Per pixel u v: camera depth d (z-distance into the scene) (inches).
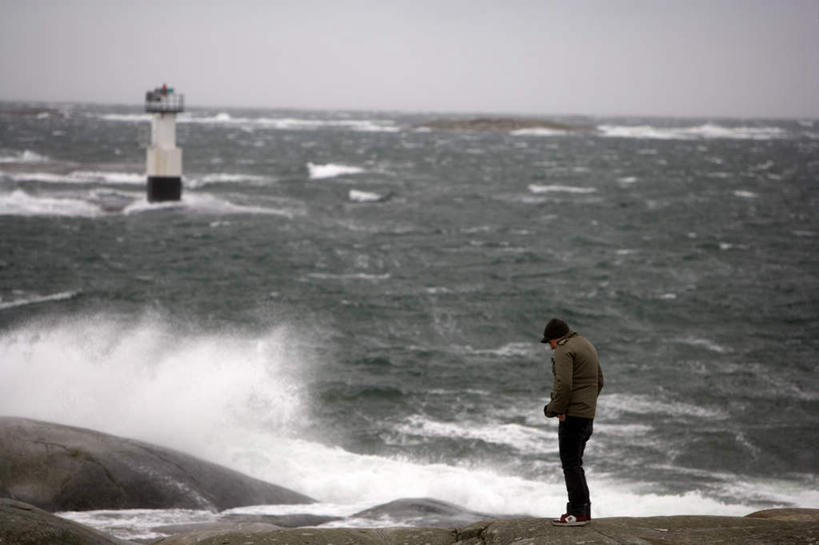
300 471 2132.1
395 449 2401.6
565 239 6998.0
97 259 5438.0
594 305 4512.8
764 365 3368.6
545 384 3088.1
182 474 1656.0
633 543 904.3
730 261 6033.5
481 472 2223.2
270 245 6235.2
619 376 3174.2
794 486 2231.8
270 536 957.8
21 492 1492.4
